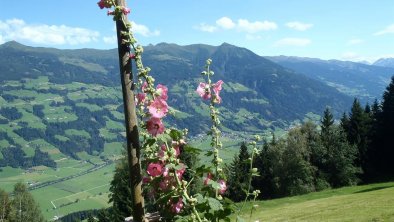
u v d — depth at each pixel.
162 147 3.62
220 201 3.71
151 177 3.62
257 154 4.07
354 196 37.56
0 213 56.16
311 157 61.62
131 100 3.62
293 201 50.09
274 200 53.03
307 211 31.52
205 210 3.66
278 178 58.44
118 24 3.61
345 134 61.75
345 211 27.59
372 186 53.69
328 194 52.66
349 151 59.53
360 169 59.44
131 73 3.64
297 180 57.88
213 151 3.83
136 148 3.63
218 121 3.94
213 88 3.97
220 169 3.80
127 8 3.56
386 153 61.72
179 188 3.52
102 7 3.62
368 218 22.97
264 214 34.06
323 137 62.78
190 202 3.49
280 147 59.44
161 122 3.50
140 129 3.71
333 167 60.00
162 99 3.60
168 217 3.62
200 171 3.68
